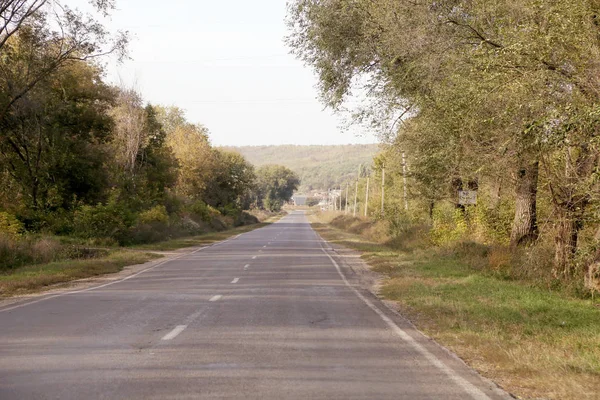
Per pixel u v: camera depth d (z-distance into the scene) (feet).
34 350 29.30
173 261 96.43
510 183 68.80
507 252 71.00
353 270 81.15
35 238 101.50
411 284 59.98
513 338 33.76
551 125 37.01
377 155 197.26
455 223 100.53
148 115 191.83
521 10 44.57
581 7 38.01
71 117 140.05
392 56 68.13
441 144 69.41
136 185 175.42
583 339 33.55
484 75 42.27
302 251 120.57
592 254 47.98
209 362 26.89
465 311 43.16
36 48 107.45
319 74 82.33
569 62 39.14
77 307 45.01
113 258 94.12
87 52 106.32
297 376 24.52
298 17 81.97
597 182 40.22
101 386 22.63
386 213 165.48
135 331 34.76
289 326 36.99
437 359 28.43
